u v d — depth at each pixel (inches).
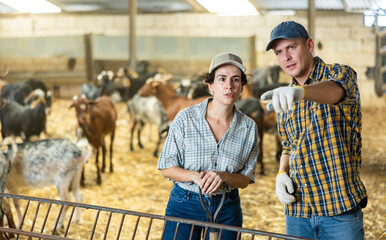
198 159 96.9
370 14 656.4
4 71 710.5
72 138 411.2
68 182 205.9
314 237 95.5
